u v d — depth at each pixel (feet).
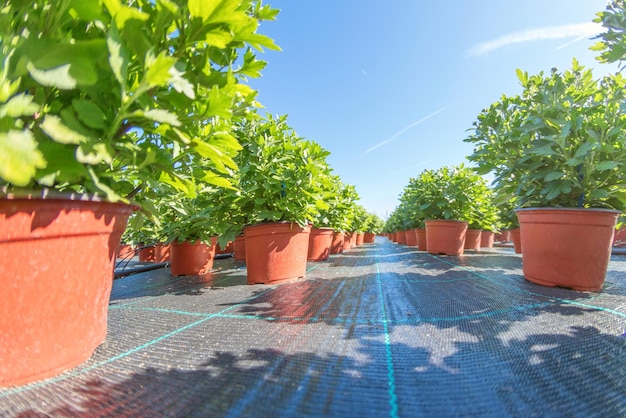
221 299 6.61
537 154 7.46
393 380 3.00
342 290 7.36
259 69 4.13
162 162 3.79
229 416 2.45
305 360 3.46
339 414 2.49
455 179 17.17
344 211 16.83
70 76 2.53
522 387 2.83
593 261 6.53
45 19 2.77
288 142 9.19
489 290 6.92
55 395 2.70
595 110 7.53
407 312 5.35
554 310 5.14
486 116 9.74
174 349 3.77
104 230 3.45
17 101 2.41
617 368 3.12
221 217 9.38
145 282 9.73
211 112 3.45
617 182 6.93
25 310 2.81
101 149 2.90
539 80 8.98
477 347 3.73
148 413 2.48
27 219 2.75
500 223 20.35
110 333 4.34
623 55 6.88
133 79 3.49
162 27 3.16
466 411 2.50
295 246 8.84
